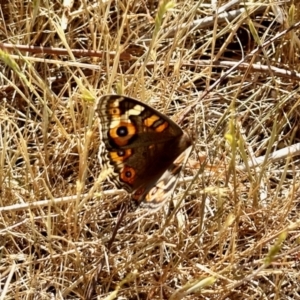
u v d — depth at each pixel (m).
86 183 0.37
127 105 0.30
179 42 0.37
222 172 0.35
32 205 0.34
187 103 0.38
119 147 0.30
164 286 0.34
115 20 0.41
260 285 0.34
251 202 0.35
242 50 0.40
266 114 0.38
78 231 0.35
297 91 0.37
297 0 0.39
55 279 0.34
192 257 0.35
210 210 0.35
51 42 0.40
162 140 0.30
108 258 0.34
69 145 0.36
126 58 0.38
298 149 0.37
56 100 0.37
